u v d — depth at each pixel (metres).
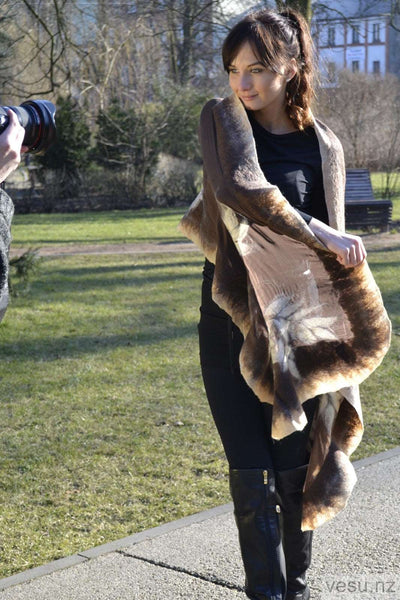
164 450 4.90
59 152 26.33
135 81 28.75
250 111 2.45
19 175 26.78
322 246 2.25
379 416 5.46
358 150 27.98
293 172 2.43
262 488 2.43
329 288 2.39
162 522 3.87
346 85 27.44
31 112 1.77
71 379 6.63
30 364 7.21
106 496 4.21
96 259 14.43
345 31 14.35
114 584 3.10
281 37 2.34
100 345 7.93
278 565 2.42
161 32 13.82
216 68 26.00
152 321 9.05
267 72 2.34
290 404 2.36
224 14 12.16
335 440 2.60
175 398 6.04
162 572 3.18
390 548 3.29
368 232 17.34
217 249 2.49
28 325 8.95
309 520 2.55
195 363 7.13
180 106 28.00
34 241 17.72
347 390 2.49
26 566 3.41
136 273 12.58
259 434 2.48
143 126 26.91
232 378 2.51
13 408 5.85
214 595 2.97
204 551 3.36
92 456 4.82
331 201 2.45
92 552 3.41
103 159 27.14
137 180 26.98
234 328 2.49
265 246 2.36
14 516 3.98
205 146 2.37
